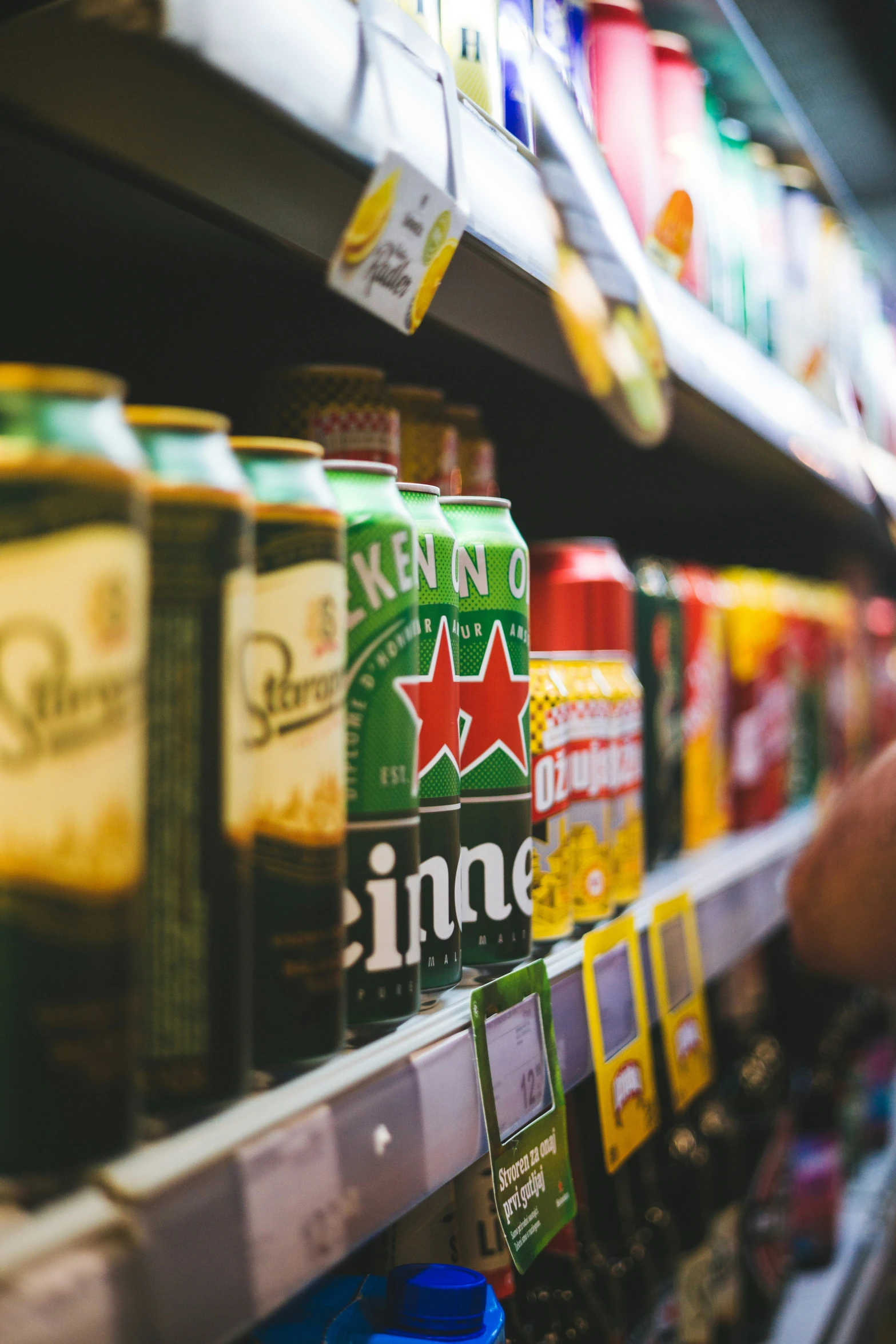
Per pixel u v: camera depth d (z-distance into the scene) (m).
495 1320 0.64
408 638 0.58
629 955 0.88
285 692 0.48
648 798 1.18
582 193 0.82
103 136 0.49
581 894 0.90
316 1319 0.65
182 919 0.42
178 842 0.41
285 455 0.49
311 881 0.49
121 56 0.42
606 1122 0.80
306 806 0.49
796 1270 1.68
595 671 0.95
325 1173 0.46
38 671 0.35
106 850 0.36
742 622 1.49
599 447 1.35
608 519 1.97
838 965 1.14
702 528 2.02
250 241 0.65
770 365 1.37
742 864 1.27
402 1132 0.52
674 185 1.24
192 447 0.43
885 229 2.40
